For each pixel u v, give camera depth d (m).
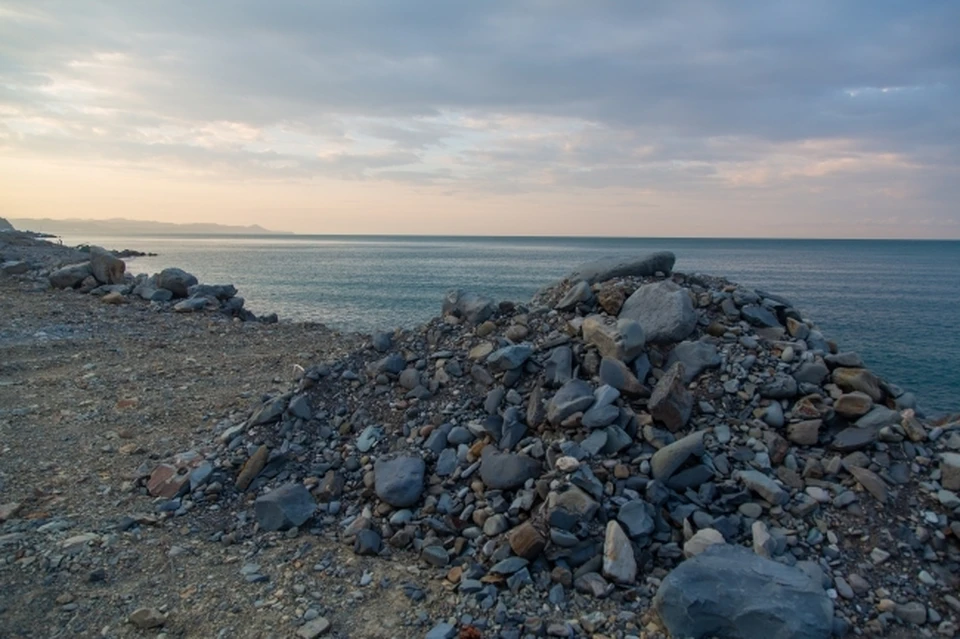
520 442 4.78
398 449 5.15
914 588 3.60
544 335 6.01
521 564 3.78
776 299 6.30
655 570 3.80
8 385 7.59
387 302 28.61
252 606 3.55
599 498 4.09
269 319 14.05
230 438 5.60
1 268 15.50
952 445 4.44
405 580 3.84
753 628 3.17
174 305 13.45
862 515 4.03
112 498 4.90
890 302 34.44
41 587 3.69
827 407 4.78
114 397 7.32
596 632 3.35
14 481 5.09
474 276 48.25
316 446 5.38
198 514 4.69
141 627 3.37
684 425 4.71
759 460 4.45
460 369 5.84
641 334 5.26
